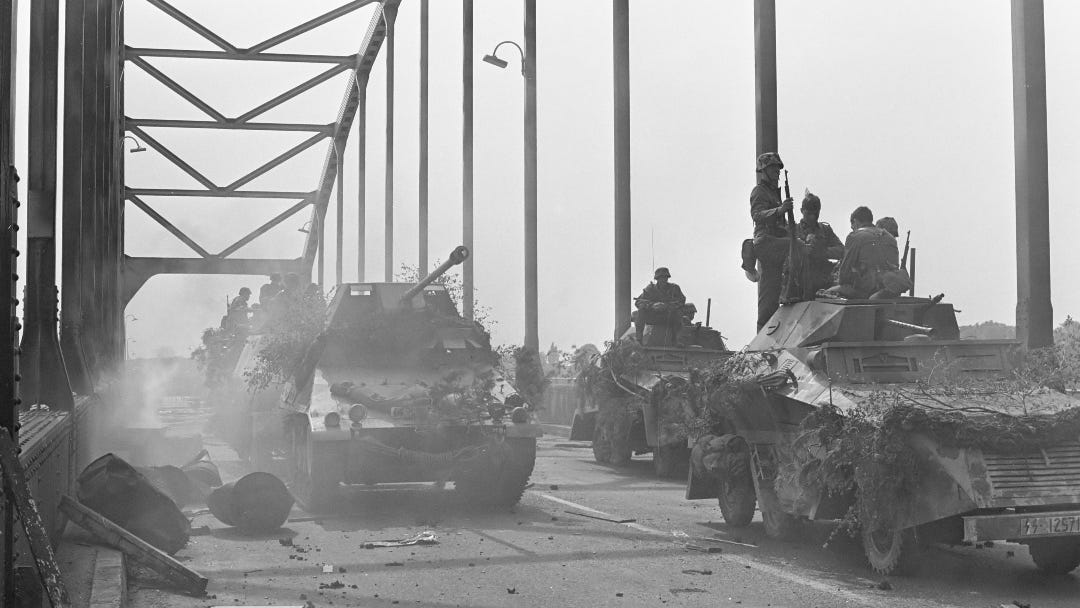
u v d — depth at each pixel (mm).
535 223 31188
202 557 10680
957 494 8844
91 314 18641
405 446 13906
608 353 21469
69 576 8039
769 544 11328
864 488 9367
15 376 6613
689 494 13086
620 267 27438
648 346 21188
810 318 11805
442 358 15906
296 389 15547
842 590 9000
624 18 28062
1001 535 8688
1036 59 16672
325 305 17203
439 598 8742
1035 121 16562
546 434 31172
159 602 8445
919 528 9336
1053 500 8781
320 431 13633
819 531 12016
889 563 9492
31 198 11219
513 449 14203
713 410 12570
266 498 12289
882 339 11484
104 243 23344
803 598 8688
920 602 8523
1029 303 16266
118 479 10430
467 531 12406
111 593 7570
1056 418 9039
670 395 18516
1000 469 8844
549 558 10562
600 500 15445
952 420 8906
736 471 12094
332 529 12578
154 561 8961
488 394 14539
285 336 16734
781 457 11398
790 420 11242
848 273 12023
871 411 9508
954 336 11766
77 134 15344
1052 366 10508
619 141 27828
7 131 6535
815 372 10867
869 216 12391
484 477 14562
